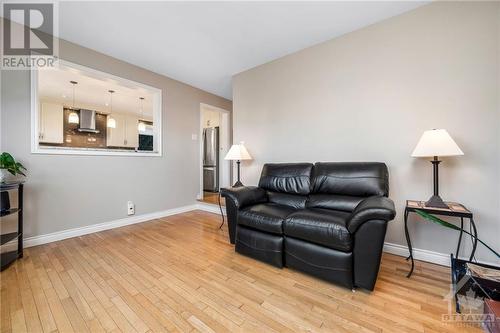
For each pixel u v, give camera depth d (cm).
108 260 197
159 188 351
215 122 579
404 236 209
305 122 277
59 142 496
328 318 125
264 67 318
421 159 200
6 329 116
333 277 155
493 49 172
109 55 288
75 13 207
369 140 228
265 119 319
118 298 143
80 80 378
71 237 256
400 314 128
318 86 265
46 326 118
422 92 200
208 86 410
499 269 133
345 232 148
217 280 165
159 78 351
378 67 223
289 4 197
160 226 303
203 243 240
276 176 254
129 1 191
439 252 192
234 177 371
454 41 186
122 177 305
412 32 204
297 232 170
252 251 199
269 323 121
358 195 198
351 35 239
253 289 154
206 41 258
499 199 170
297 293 149
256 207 215
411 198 204
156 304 137
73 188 259
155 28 231
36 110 230
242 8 202
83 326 119
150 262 194
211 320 124
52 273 174
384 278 168
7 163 189
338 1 194
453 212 155
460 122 184
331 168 219
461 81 183
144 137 676
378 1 193
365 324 121
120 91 436
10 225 217
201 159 422
